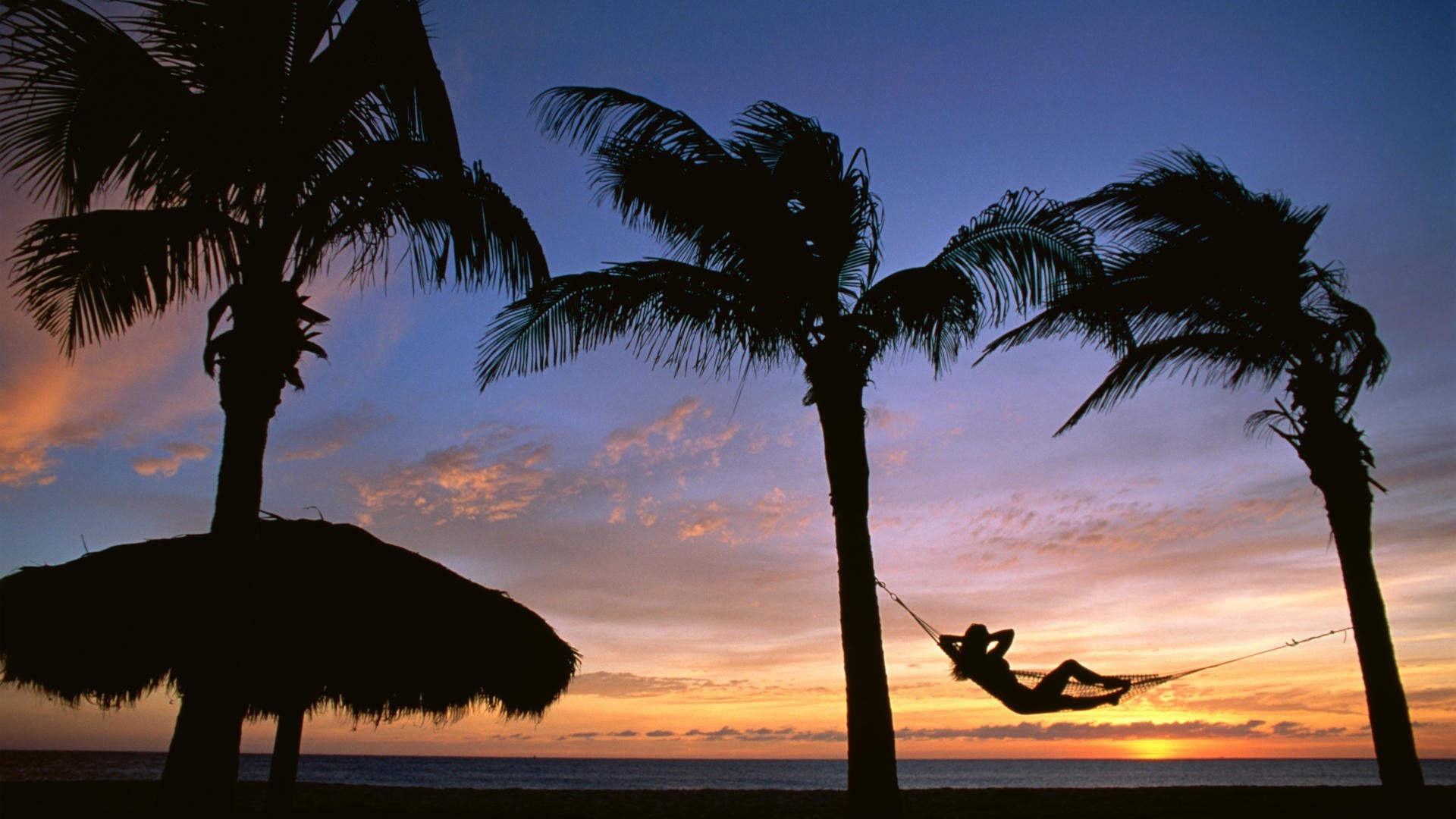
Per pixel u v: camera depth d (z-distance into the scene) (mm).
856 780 7922
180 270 6863
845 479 8766
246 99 6793
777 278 9148
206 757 5734
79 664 8453
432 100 7809
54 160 6738
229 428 6332
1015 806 15383
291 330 6691
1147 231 10273
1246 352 10172
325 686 9047
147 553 9133
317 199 7168
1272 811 13102
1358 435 9523
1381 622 8859
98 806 13297
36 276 6496
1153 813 13578
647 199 9570
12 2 5902
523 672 10508
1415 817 8242
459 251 8023
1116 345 10289
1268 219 9641
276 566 9062
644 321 9359
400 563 10156
